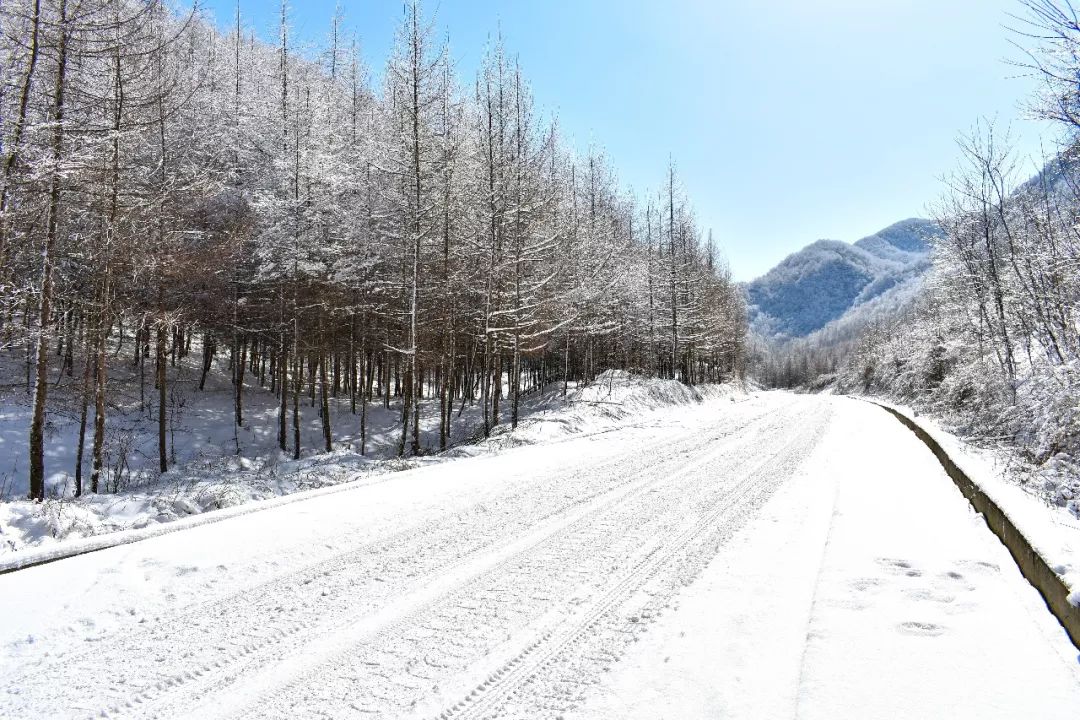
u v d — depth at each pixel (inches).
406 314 822.5
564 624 165.9
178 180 632.4
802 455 508.1
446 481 386.0
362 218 869.2
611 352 1608.0
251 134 916.6
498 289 884.6
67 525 356.2
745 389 2775.6
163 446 711.7
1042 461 513.0
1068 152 385.4
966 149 812.0
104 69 509.4
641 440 643.5
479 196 830.5
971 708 111.8
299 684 136.3
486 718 120.9
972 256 872.3
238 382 956.0
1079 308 591.2
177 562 218.2
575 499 331.0
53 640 160.4
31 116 421.7
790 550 225.3
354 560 225.8
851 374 3368.6
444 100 747.4
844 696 117.9
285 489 527.8
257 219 875.4
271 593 193.0
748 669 135.2
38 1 414.0
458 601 184.7
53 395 824.9
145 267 608.1
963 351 1072.2
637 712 120.0
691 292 1748.3
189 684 137.1
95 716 124.3
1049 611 160.4
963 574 188.9
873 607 164.1
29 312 491.8
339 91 1073.5
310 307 852.6
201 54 943.7
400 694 131.0
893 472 409.4
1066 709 110.4
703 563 214.8
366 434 1026.7
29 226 453.7
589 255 1154.0
